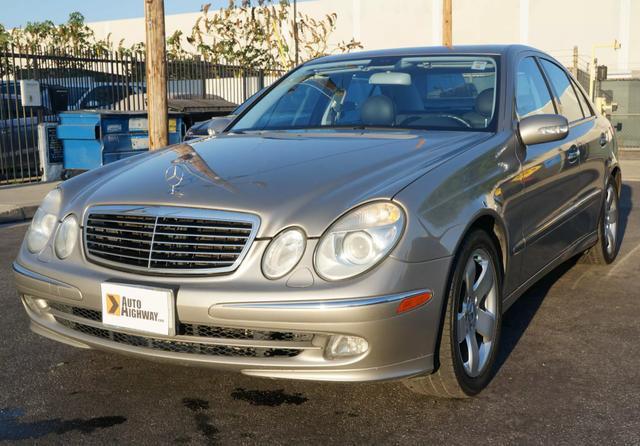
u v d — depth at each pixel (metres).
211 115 13.93
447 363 3.04
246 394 3.36
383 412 3.16
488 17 30.69
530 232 3.86
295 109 4.41
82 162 11.80
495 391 3.38
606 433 2.97
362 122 4.09
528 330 4.25
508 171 3.58
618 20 28.30
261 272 2.80
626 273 5.54
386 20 32.72
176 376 3.57
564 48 29.34
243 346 2.83
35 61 12.47
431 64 4.38
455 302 3.02
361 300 2.70
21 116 12.64
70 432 3.00
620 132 19.11
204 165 3.39
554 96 4.76
